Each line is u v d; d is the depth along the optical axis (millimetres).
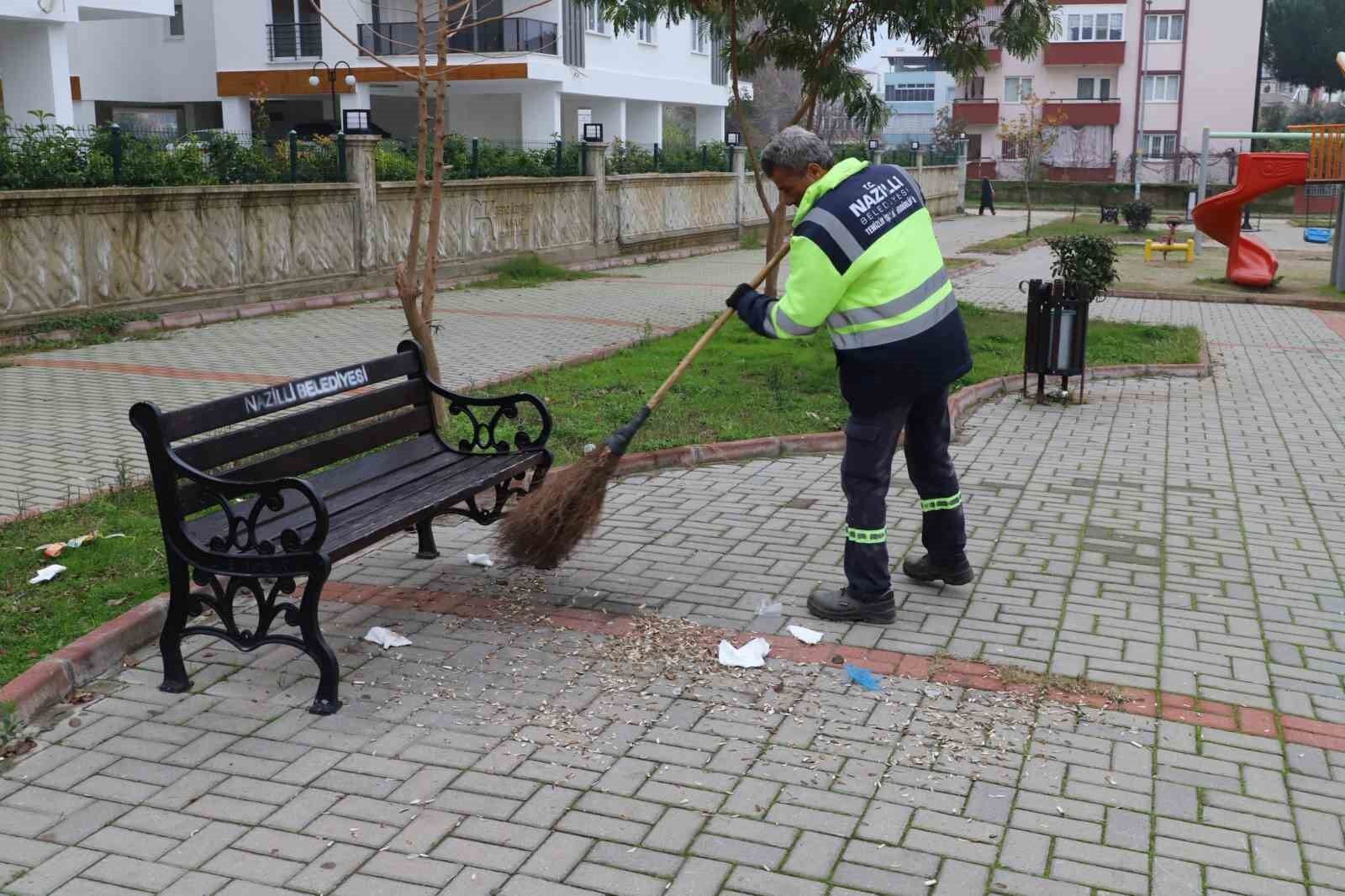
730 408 8961
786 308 4582
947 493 5227
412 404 5793
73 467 7059
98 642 4473
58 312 12055
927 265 4691
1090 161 54562
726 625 4961
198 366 10641
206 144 14094
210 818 3496
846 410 8906
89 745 3930
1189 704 4270
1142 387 10766
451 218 17797
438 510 4961
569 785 3674
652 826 3451
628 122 35656
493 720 4098
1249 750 3939
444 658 4602
